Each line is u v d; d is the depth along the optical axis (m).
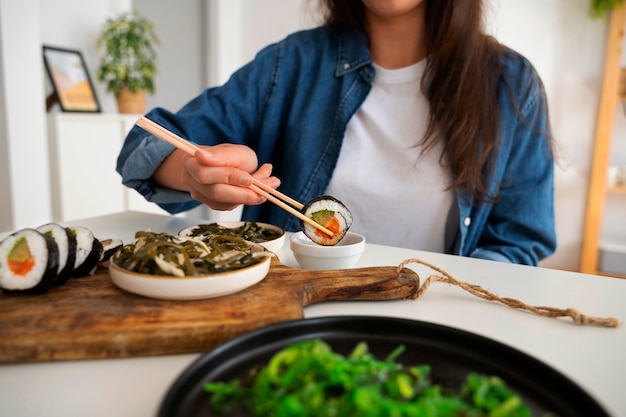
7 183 2.60
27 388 0.48
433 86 1.35
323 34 1.50
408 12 1.34
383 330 0.55
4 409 0.45
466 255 1.40
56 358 0.53
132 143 1.25
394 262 0.94
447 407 0.37
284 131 1.50
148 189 1.20
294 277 0.72
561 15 2.97
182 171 1.03
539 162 1.40
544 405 0.43
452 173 1.34
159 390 0.49
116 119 3.09
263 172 1.00
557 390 0.43
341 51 1.43
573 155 3.08
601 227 3.15
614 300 0.75
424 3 1.35
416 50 1.41
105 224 1.18
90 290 0.66
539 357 0.56
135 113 3.28
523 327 0.65
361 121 1.43
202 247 0.72
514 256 1.30
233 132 1.43
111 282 0.69
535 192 1.40
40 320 0.56
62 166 2.81
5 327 0.54
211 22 3.74
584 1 2.90
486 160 1.35
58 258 0.63
